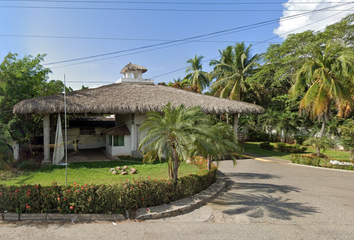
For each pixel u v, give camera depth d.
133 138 14.84
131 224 5.20
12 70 13.62
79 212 5.46
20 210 5.32
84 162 12.41
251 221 5.52
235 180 10.34
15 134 11.70
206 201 7.02
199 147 6.97
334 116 22.42
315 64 15.80
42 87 18.06
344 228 5.19
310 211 6.26
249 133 28.70
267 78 25.84
